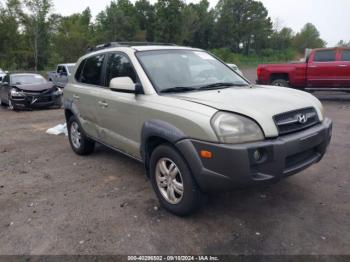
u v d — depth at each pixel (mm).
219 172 2971
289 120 3207
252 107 3125
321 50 11430
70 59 43312
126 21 53812
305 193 4020
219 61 4812
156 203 3863
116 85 3838
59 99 12133
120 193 4180
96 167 5195
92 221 3500
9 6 37219
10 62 40594
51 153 6117
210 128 2969
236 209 3656
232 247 2986
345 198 3863
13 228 3420
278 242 3039
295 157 3299
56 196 4160
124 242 3109
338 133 6961
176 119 3264
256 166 2945
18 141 7176
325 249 2920
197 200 3312
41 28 39906
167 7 57656
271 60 66688
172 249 2988
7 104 13117
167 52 4359
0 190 4418
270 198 3898
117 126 4355
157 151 3557
